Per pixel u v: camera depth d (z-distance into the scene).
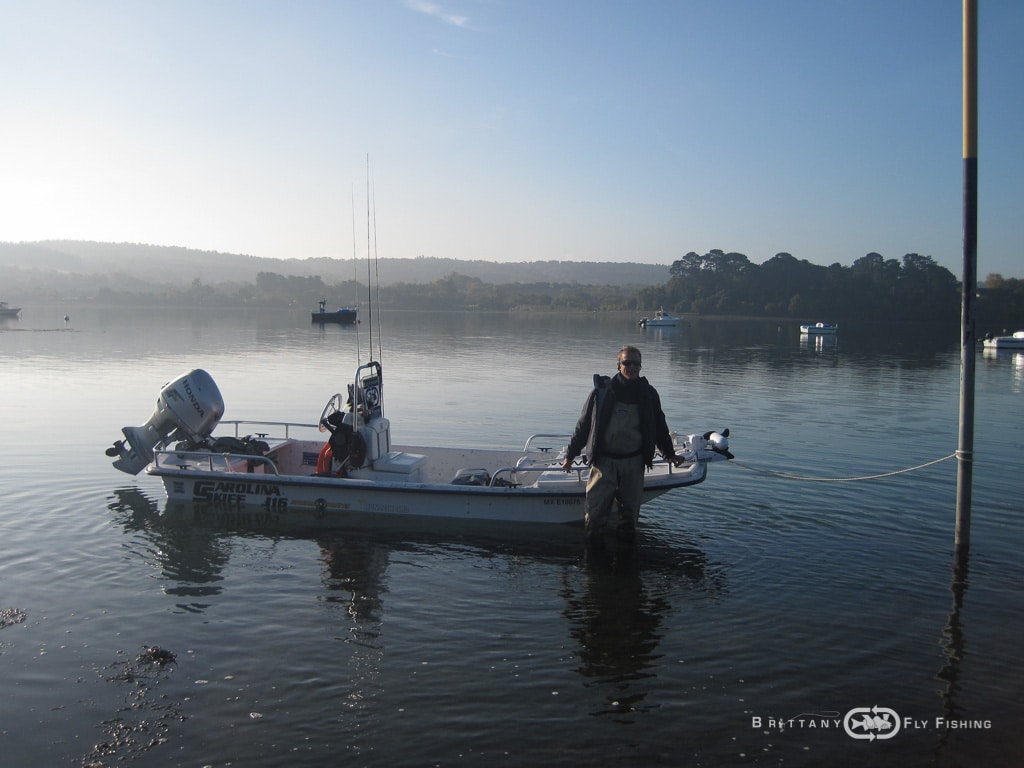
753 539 9.09
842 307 111.06
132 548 8.62
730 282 126.88
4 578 7.67
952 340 58.31
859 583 7.70
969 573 7.96
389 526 9.55
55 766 4.70
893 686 5.70
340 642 6.34
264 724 5.14
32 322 71.81
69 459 12.84
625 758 4.82
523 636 6.49
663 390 23.92
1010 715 5.34
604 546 8.84
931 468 12.71
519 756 4.83
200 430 10.96
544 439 15.16
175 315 99.56
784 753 4.90
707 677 5.82
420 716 5.25
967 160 8.27
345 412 10.25
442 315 119.25
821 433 16.14
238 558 8.37
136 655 6.08
